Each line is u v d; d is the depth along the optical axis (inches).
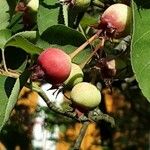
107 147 34.1
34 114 25.5
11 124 23.6
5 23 13.4
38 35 11.9
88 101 12.0
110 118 15.0
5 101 11.7
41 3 12.7
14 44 11.3
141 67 10.3
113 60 12.7
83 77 12.6
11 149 23.6
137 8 10.7
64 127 29.8
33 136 26.9
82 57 12.0
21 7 13.3
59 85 11.0
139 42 10.4
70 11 13.0
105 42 12.8
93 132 32.3
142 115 35.9
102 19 11.6
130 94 31.5
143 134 36.6
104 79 12.7
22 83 11.1
